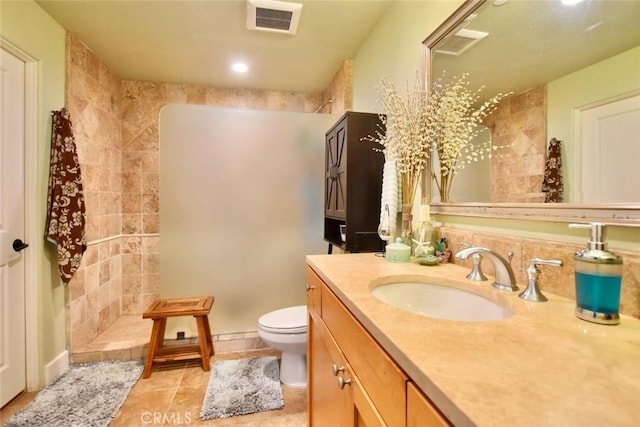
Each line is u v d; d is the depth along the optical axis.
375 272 1.11
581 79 0.80
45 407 1.68
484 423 0.35
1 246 1.66
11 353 1.72
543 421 0.35
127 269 2.98
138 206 3.01
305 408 1.70
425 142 1.37
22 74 1.78
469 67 1.20
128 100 3.00
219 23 2.07
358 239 1.77
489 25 1.10
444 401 0.41
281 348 1.88
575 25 0.82
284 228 2.45
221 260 2.36
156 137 3.06
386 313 0.71
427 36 1.46
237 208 2.38
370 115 1.80
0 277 1.65
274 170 2.43
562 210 0.83
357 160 1.79
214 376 2.01
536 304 0.76
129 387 1.88
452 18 1.26
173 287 2.30
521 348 0.54
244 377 2.00
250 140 2.39
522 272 0.92
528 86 0.96
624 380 0.44
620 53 0.72
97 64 2.53
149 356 2.00
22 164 1.78
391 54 1.85
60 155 1.93
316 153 2.49
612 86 0.73
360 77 2.38
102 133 2.62
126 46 2.37
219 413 1.64
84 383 1.92
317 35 2.21
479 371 0.46
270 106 3.31
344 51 2.44
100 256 2.56
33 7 1.81
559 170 0.86
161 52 2.46
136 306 3.00
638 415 0.36
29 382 1.81
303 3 1.85
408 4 1.66
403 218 1.43
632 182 0.68
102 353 2.20
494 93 1.09
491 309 0.87
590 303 0.65
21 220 1.77
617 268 0.63
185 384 1.92
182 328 2.34
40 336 1.86
